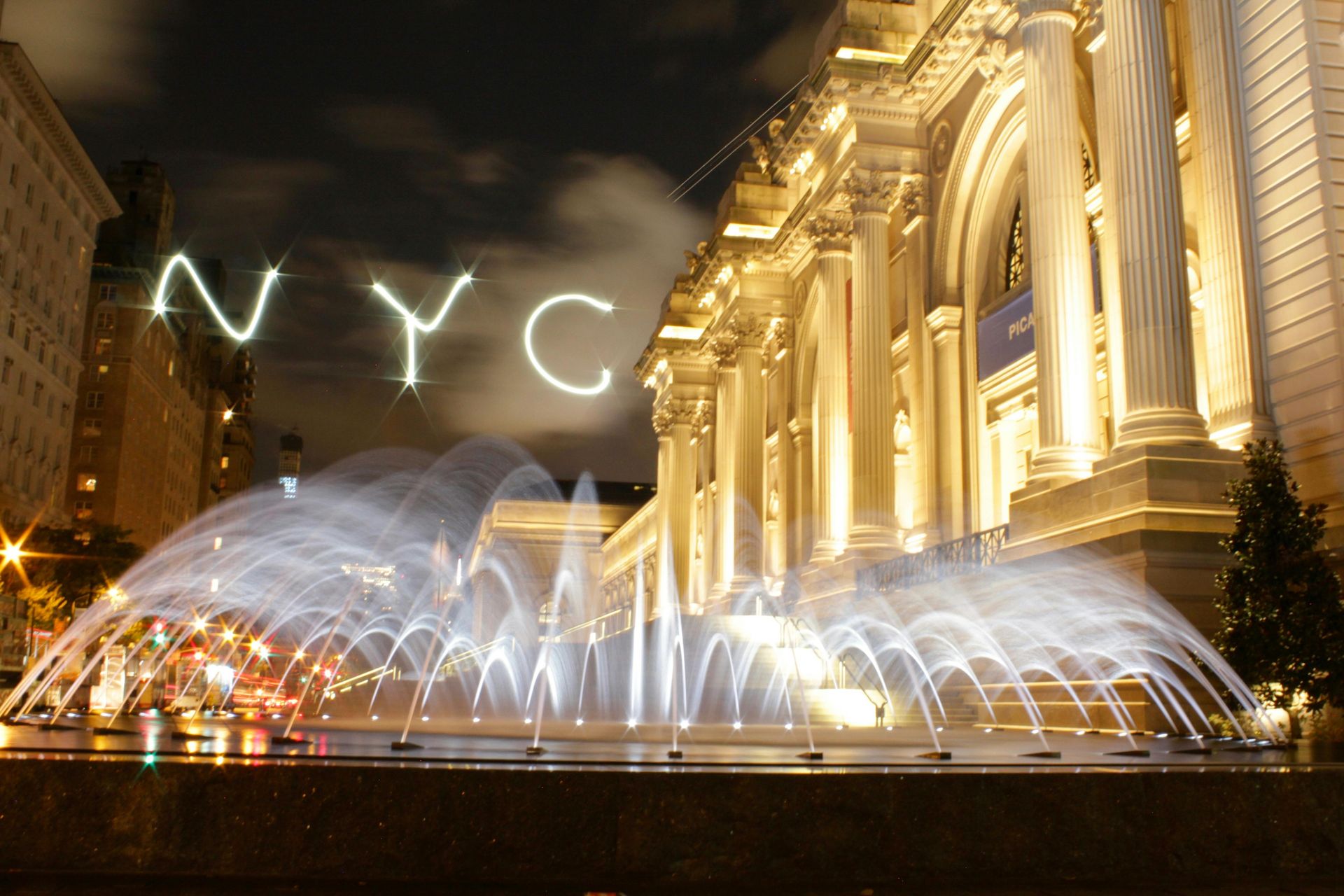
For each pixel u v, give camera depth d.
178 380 106.75
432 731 14.38
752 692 24.02
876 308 30.08
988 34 26.70
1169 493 16.70
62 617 47.84
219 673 47.22
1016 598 20.00
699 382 54.25
